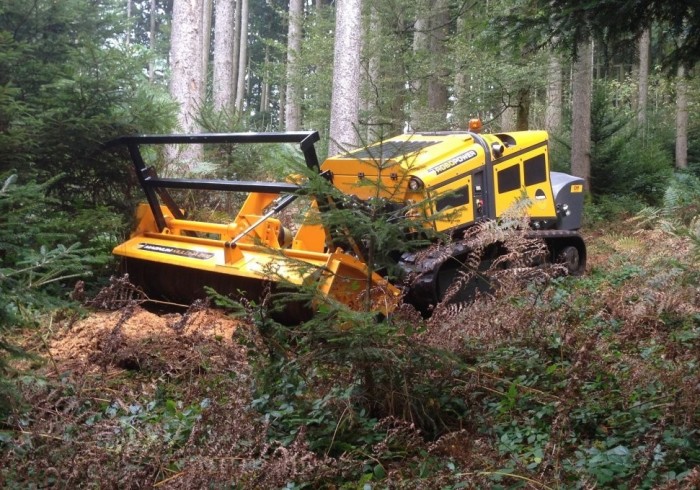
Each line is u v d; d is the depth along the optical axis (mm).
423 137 8141
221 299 4309
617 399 4203
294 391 4277
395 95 19891
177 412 4254
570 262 9352
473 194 7582
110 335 5301
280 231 7129
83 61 7922
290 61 23797
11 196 3768
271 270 4379
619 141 18531
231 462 3271
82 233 7441
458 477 3420
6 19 7750
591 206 16156
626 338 5176
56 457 3363
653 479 3209
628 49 5883
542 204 8609
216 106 21234
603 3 5219
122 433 3639
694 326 5168
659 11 5305
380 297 4980
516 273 5504
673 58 5789
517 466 3385
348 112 14195
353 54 14156
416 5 19281
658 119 30500
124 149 8039
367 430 3975
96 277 7703
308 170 4152
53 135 7500
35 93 7688
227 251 6660
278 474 3227
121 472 3246
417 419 4102
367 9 19969
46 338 5570
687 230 5453
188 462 3336
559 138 19578
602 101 18344
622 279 8039
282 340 4223
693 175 20359
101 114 7801
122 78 7973
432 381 4094
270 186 6566
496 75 16234
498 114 17844
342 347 3877
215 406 3709
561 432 3594
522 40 5820
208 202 9984
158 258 7125
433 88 19438
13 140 6812
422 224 4258
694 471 2895
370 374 4012
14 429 3848
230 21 21969
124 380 5098
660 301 5141
